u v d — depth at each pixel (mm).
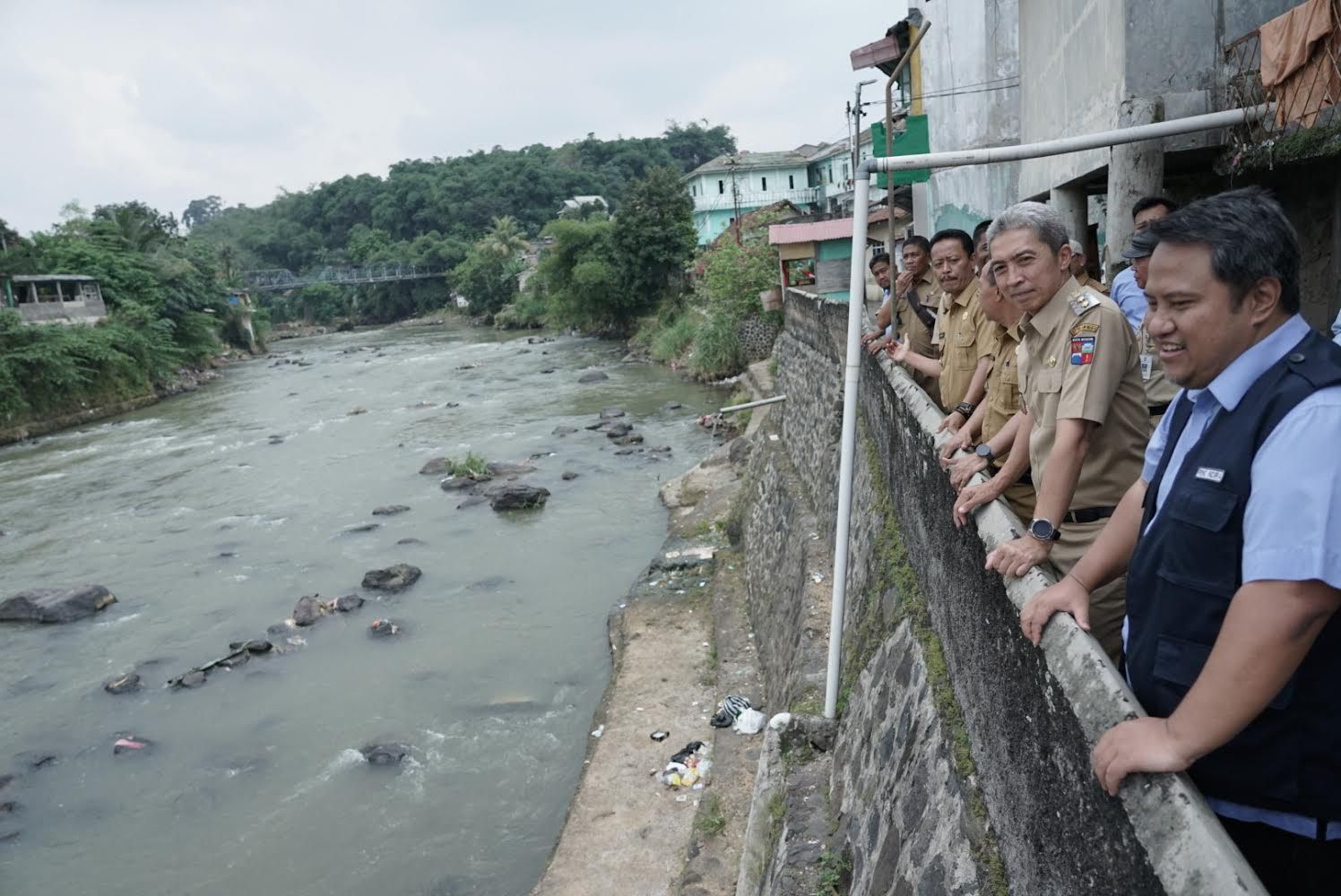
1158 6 5574
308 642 12789
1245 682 1535
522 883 7820
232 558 16375
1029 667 2449
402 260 77438
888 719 4438
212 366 46094
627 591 13250
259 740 10508
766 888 5016
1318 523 1483
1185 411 1985
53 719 11336
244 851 8688
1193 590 1764
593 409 26062
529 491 17703
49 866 8734
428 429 25453
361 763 9852
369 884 8062
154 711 11336
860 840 4332
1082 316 2904
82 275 39438
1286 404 1611
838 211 33625
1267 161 4719
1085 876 2006
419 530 17062
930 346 6578
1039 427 3072
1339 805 1667
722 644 10359
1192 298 1744
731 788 7395
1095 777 1914
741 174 53844
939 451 3943
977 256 4879
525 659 11703
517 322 54781
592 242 42406
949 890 3010
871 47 16797
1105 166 6344
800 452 12055
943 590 3828
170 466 23516
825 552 8766
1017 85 11406
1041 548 2676
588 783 8227
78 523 19016
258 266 94250
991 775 2902
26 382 30531
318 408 30781
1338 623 1619
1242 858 1468
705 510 15531
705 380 28062
